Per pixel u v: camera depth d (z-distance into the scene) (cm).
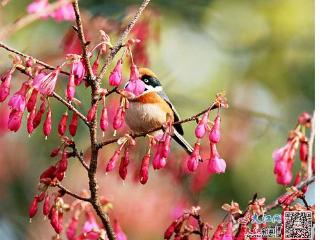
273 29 1568
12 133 1422
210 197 1327
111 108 992
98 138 1162
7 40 1323
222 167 734
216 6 1540
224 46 1559
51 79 705
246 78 1534
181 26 1515
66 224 856
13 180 1434
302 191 793
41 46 1306
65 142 739
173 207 1109
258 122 1393
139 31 1120
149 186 1198
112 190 1182
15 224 1415
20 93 712
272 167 1363
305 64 1542
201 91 1487
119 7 1265
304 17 1566
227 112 1391
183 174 1096
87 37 1078
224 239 746
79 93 1252
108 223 772
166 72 1445
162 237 1216
